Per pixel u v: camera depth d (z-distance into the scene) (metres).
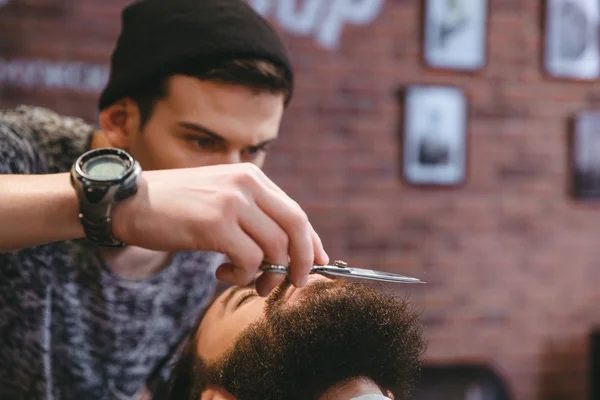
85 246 1.05
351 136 2.75
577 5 2.90
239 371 0.66
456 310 2.90
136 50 0.99
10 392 1.03
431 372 2.77
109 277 1.09
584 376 3.01
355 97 2.74
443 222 2.86
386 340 0.64
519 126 2.90
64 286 1.05
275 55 0.96
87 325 1.09
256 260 0.58
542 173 2.93
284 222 0.58
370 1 2.72
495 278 2.92
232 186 0.58
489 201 2.89
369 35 2.73
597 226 3.00
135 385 1.18
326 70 2.71
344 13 2.70
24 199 0.60
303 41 2.68
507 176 2.90
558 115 2.93
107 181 0.57
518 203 2.92
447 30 2.79
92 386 1.12
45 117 1.08
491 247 2.91
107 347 1.13
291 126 2.70
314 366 0.62
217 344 0.73
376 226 2.80
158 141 0.97
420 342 0.70
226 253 0.57
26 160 0.96
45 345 1.03
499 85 2.86
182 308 1.22
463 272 2.89
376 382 0.64
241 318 0.72
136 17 1.03
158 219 0.58
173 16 0.96
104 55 2.50
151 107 0.97
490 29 2.84
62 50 2.47
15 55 2.43
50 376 1.06
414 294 2.85
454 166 2.84
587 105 2.95
